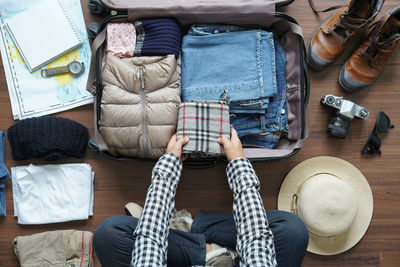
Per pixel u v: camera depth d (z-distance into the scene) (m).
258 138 1.15
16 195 1.20
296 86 1.13
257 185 0.89
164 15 1.05
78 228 1.21
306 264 1.24
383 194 1.25
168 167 0.92
